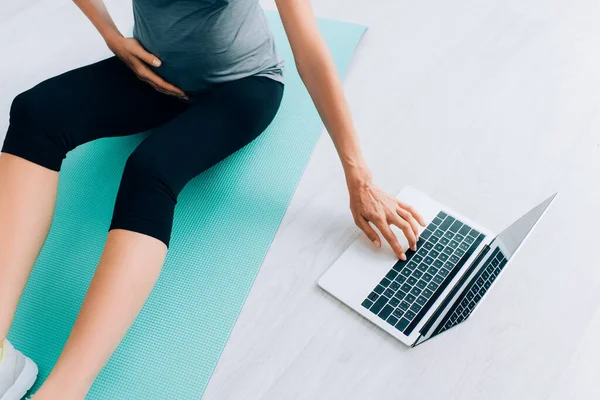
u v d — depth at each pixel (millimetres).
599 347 1258
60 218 1478
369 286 1335
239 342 1282
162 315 1316
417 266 1354
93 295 1082
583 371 1227
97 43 1940
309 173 1564
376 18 1981
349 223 1466
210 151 1323
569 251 1402
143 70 1357
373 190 1310
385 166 1581
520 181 1538
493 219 1472
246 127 1400
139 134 1649
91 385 1158
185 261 1397
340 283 1346
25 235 1143
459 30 1932
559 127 1651
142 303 1129
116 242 1122
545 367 1234
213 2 1236
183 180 1259
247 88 1403
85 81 1329
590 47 1853
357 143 1271
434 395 1207
